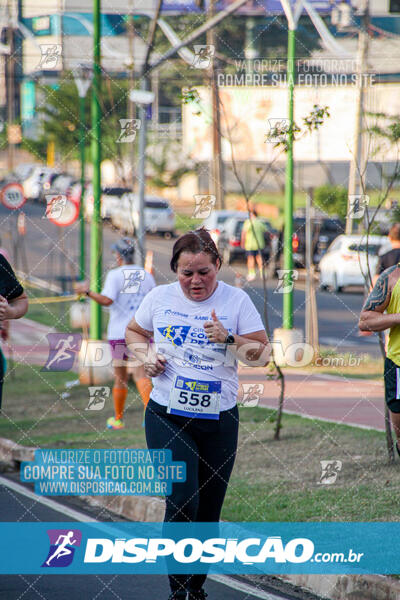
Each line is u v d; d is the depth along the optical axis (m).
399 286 10.80
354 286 39.12
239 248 43.94
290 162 23.59
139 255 22.09
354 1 28.80
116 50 31.05
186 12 31.52
